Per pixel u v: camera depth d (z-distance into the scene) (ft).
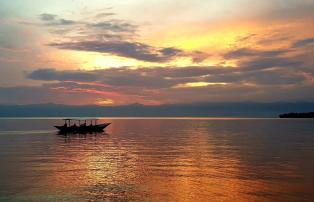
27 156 163.53
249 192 91.04
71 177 110.01
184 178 108.17
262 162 140.67
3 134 349.41
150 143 238.48
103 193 90.38
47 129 462.60
